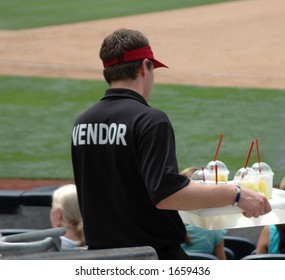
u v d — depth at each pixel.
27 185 34.97
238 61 61.28
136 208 9.34
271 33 69.31
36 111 48.09
